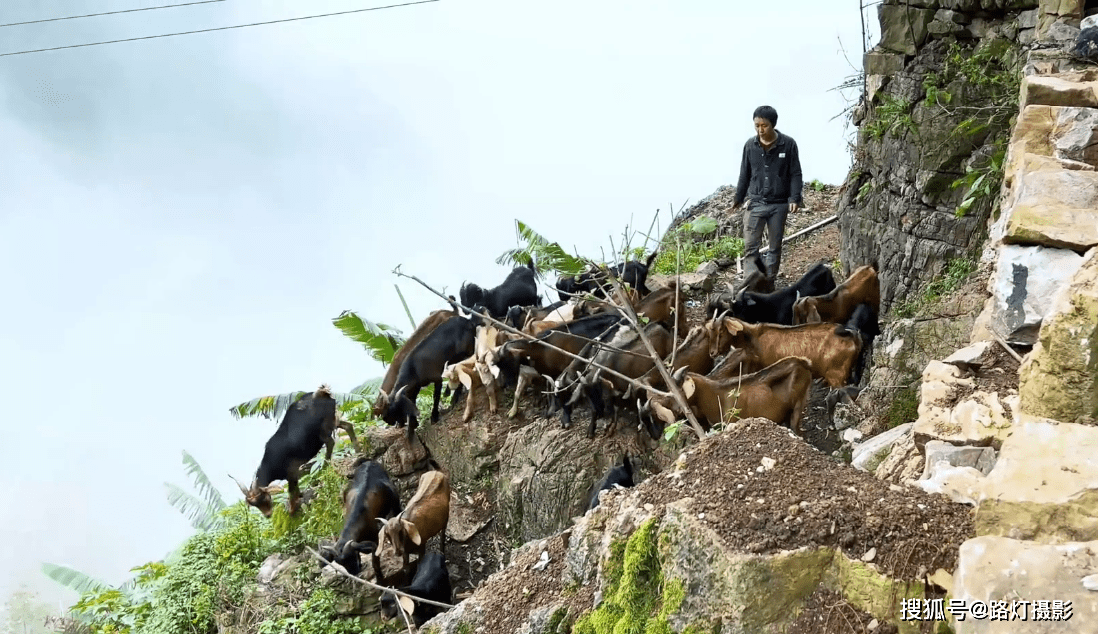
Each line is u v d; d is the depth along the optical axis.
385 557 10.12
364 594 9.65
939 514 5.09
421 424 11.62
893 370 9.35
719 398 8.88
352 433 11.50
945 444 5.60
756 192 13.00
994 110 11.31
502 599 6.58
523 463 10.35
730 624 4.86
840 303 10.63
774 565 4.85
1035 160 6.21
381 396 11.34
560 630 5.88
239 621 10.39
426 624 6.88
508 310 12.45
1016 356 5.73
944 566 4.90
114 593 12.52
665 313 11.10
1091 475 4.32
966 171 11.44
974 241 11.44
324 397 11.41
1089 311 4.75
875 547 4.95
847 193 13.34
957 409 5.67
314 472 11.41
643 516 5.63
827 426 9.80
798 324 10.41
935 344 9.23
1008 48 11.45
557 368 10.63
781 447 5.61
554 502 9.88
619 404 10.06
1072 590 3.95
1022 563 4.09
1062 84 7.31
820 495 5.24
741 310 11.28
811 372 9.30
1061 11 10.29
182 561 11.54
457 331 11.16
